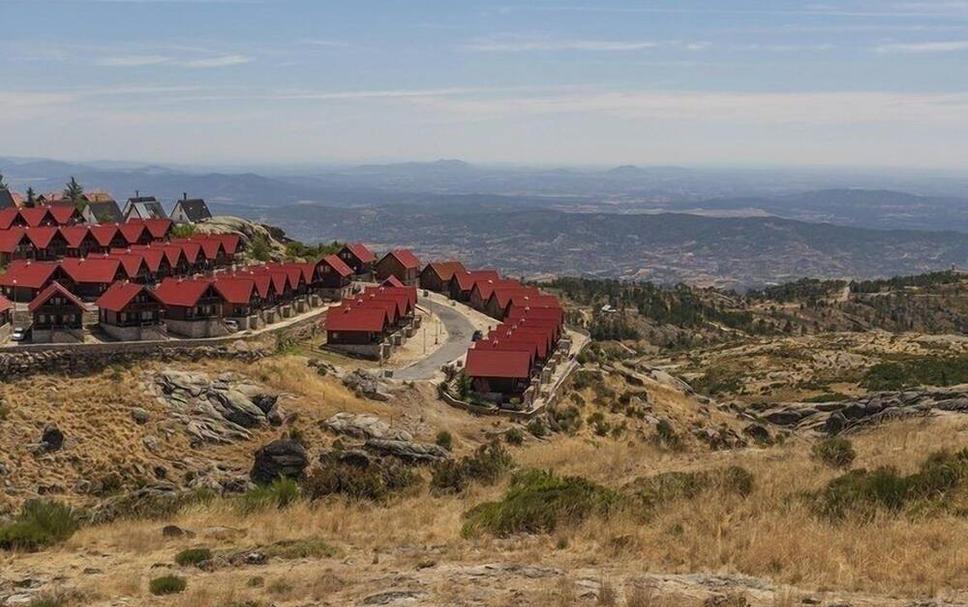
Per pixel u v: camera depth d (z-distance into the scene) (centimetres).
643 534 2700
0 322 7612
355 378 7862
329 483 4153
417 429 7012
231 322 8575
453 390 8094
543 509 2988
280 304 9962
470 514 3284
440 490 4272
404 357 9225
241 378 7275
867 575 2153
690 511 2884
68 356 6938
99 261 9369
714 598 1922
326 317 9231
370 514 3525
